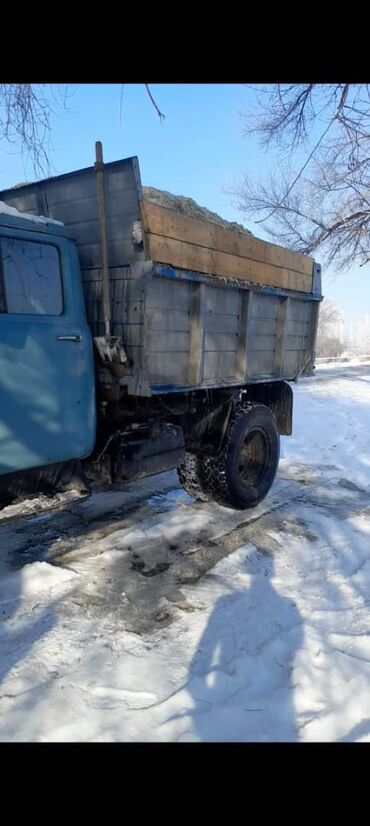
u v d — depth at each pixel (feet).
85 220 11.57
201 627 9.10
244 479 15.60
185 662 8.14
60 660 8.10
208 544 12.65
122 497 15.93
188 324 12.26
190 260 11.71
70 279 10.71
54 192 12.03
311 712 7.14
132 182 10.34
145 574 11.03
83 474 11.64
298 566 11.67
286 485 17.99
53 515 14.26
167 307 11.45
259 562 11.78
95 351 11.35
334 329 160.66
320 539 13.23
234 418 14.88
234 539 13.00
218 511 15.07
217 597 10.14
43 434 10.23
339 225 40.93
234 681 7.71
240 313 14.14
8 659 8.07
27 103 12.54
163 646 8.54
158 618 9.37
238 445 14.60
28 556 11.67
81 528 13.39
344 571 11.50
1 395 9.37
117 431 12.29
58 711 7.04
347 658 8.27
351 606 10.02
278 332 16.26
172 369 11.96
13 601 9.71
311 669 8.01
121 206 10.73
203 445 14.60
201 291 12.11
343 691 7.55
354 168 24.45
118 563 11.50
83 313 11.10
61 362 10.43
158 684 7.61
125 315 11.19
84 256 11.84
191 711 7.06
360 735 6.75
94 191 11.16
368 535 13.60
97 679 7.68
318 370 64.23
